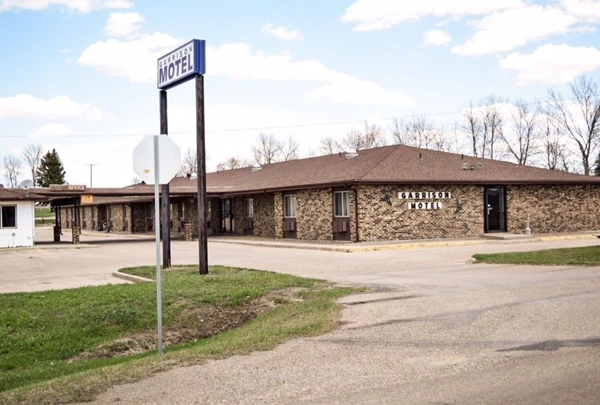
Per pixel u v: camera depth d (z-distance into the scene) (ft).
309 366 22.57
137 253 86.99
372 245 78.07
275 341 27.09
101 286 47.26
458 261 60.03
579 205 101.09
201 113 51.85
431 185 89.71
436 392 18.71
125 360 28.71
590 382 19.10
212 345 27.35
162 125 57.67
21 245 105.60
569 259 57.06
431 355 23.53
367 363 22.71
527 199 96.78
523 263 55.83
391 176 87.30
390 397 18.39
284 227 104.37
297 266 59.98
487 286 41.29
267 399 18.72
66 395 19.83
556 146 171.53
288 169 119.34
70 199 117.50
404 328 28.78
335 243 85.40
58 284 52.70
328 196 92.17
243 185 120.47
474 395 18.25
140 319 36.86
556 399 17.58
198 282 46.80
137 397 19.35
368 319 31.45
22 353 31.78
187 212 125.39
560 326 27.55
